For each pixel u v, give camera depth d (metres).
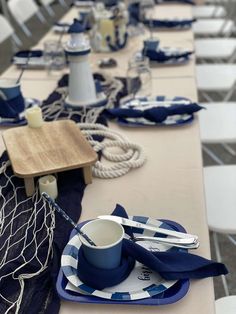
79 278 0.82
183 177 1.17
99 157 1.25
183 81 1.82
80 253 0.84
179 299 0.78
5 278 0.83
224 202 1.49
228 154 2.65
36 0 4.90
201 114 2.10
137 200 1.08
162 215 1.03
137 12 2.51
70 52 1.48
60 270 0.85
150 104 1.57
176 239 0.91
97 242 0.83
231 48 3.04
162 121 1.43
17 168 1.07
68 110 1.53
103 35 2.16
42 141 1.20
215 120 2.06
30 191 1.08
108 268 0.80
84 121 1.45
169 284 0.81
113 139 1.33
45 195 0.92
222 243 1.95
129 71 1.79
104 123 1.45
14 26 4.98
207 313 0.76
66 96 1.62
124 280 0.82
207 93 3.27
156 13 2.96
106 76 1.82
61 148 1.16
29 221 0.99
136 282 0.82
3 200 1.07
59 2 5.61
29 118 1.25
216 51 3.00
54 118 1.48
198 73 2.62
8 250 0.91
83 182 1.14
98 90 1.62
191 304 0.78
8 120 1.48
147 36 2.45
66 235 0.94
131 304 0.78
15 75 1.96
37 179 1.09
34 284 0.83
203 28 3.52
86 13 2.55
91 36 2.21
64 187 1.11
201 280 0.83
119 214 0.97
